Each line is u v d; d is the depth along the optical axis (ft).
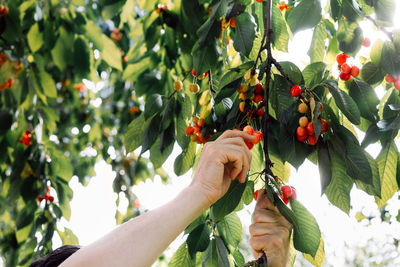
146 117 4.65
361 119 4.43
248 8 5.30
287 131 3.87
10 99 9.32
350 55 4.34
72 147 12.98
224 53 5.43
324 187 3.68
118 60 8.71
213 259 4.33
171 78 7.72
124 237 2.05
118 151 12.74
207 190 2.46
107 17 6.30
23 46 9.14
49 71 11.28
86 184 12.64
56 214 10.09
